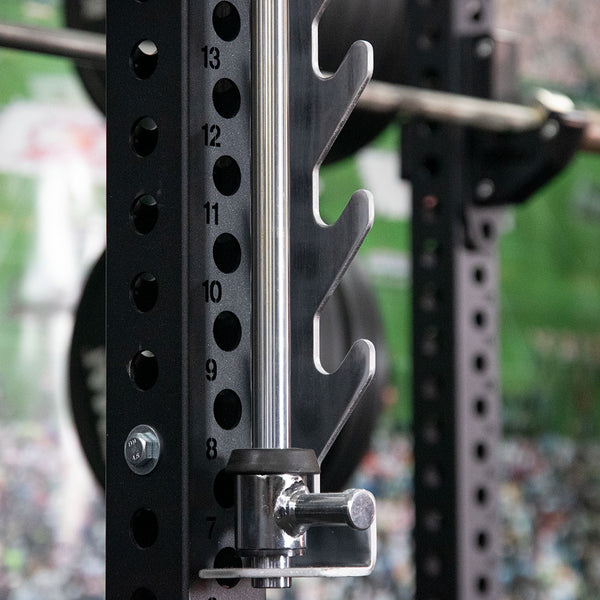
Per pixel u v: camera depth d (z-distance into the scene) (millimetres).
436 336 1753
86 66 1477
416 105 1576
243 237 770
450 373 1730
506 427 3598
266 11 765
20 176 2594
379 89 1529
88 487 2646
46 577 2566
